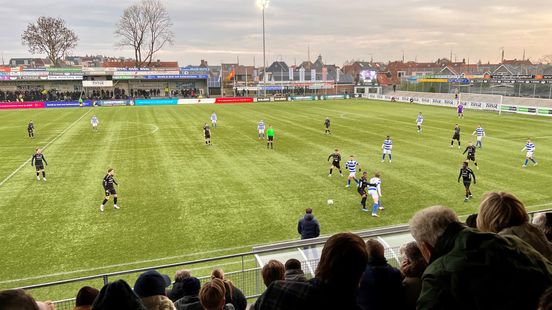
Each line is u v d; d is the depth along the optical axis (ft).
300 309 9.67
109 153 103.19
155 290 17.31
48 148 109.91
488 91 232.53
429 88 271.28
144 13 311.27
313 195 68.49
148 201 65.92
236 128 146.10
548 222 16.88
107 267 44.62
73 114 196.95
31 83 276.82
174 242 50.75
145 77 288.92
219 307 17.60
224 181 77.10
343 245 9.80
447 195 68.03
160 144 115.03
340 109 216.13
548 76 191.21
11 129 145.48
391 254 32.68
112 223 56.90
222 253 47.78
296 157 97.60
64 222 57.36
